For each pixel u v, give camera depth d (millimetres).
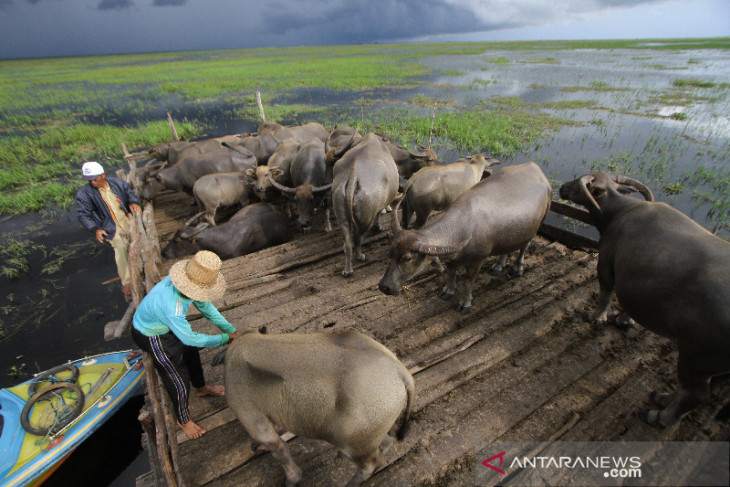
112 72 52656
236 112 23234
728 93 25234
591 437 3354
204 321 4934
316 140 8836
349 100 26422
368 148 6480
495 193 4820
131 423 5277
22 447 4293
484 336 4508
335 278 5875
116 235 6324
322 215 8867
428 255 4453
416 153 8984
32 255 9195
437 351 4301
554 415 3561
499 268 5770
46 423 4473
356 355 2613
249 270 6129
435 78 36281
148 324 3031
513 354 4281
